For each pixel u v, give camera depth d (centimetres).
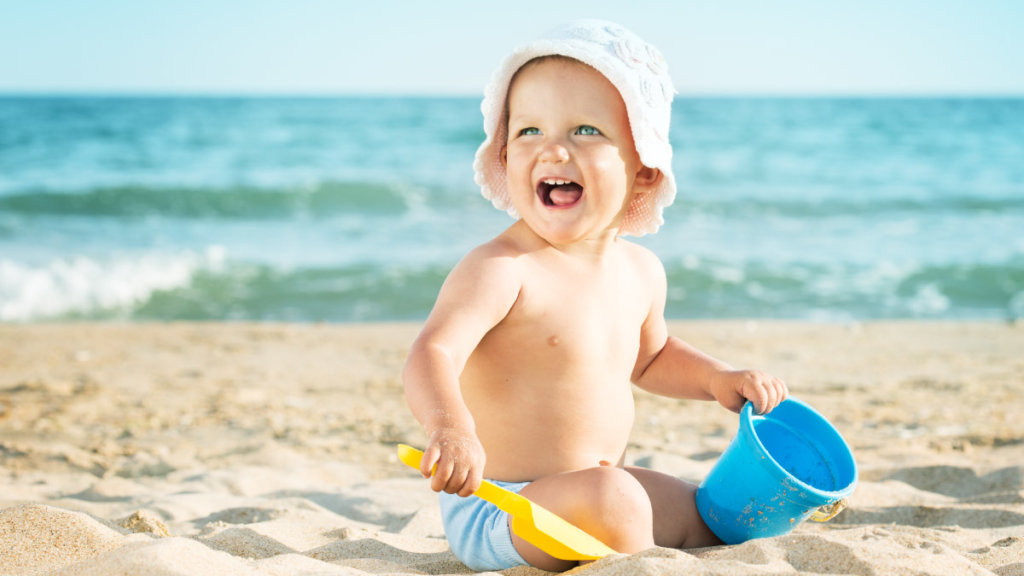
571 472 214
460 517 233
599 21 235
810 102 7312
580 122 223
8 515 212
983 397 545
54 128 3238
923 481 362
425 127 3522
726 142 2980
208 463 419
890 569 193
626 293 244
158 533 260
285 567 203
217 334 792
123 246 1229
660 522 235
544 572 215
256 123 3700
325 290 1027
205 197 1641
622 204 231
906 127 3694
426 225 1459
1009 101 7975
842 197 1805
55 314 924
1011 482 345
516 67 231
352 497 341
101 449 440
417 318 915
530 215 227
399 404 545
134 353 703
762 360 673
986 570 201
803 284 1066
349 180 1908
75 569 179
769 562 199
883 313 945
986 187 1980
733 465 234
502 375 226
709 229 1452
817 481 253
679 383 264
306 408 531
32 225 1392
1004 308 971
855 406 522
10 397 549
